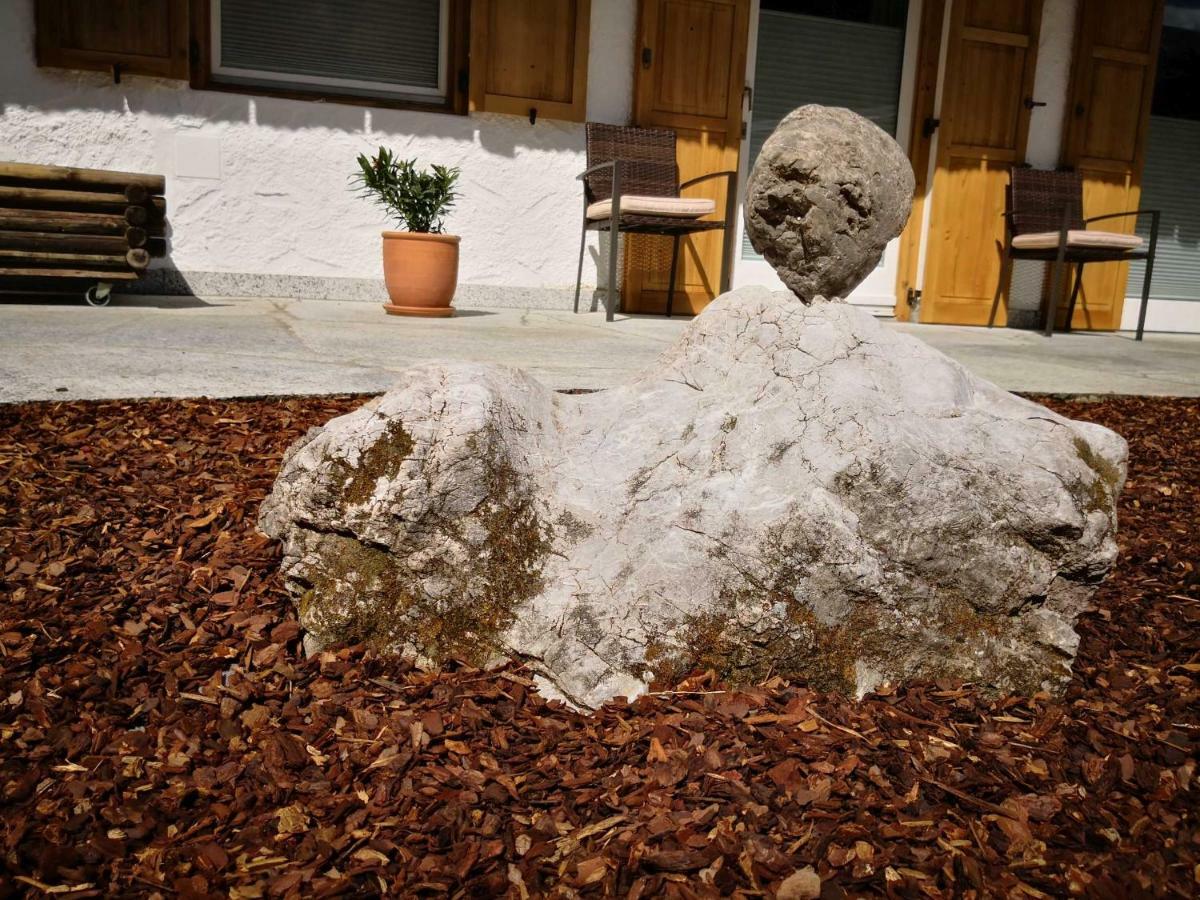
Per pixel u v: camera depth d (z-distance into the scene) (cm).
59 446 259
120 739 145
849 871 124
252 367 357
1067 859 129
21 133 581
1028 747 153
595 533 170
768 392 182
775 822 131
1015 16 758
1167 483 306
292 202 640
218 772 140
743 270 748
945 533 166
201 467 255
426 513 164
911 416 177
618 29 690
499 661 164
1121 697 173
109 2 582
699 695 155
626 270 712
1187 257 875
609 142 684
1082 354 590
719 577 161
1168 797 143
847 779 141
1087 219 773
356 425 170
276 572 198
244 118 621
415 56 668
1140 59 792
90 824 129
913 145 765
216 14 619
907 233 777
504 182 682
